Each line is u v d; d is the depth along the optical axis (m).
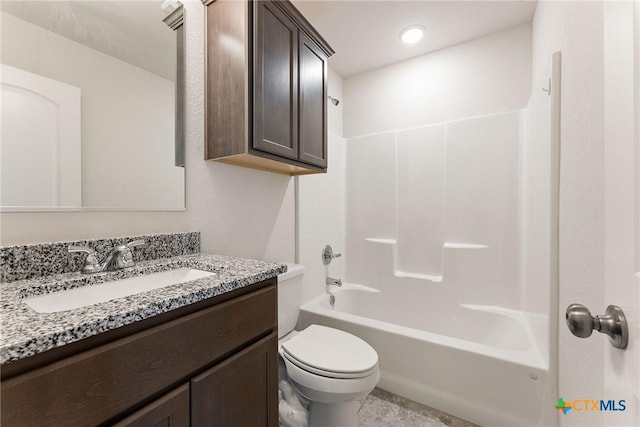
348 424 1.21
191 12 1.21
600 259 0.75
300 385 1.16
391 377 1.54
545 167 1.33
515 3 1.73
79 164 0.88
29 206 0.78
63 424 0.44
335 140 2.46
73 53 0.87
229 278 0.77
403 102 2.38
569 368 1.01
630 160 0.41
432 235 2.19
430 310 2.15
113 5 0.98
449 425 1.33
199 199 1.24
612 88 0.47
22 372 0.41
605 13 0.49
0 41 0.74
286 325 1.46
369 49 2.21
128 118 1.01
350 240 2.55
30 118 0.79
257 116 1.13
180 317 0.63
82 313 0.51
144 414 0.54
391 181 2.37
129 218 1.00
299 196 1.92
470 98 2.11
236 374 0.76
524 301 1.84
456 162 2.10
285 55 1.29
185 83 1.19
